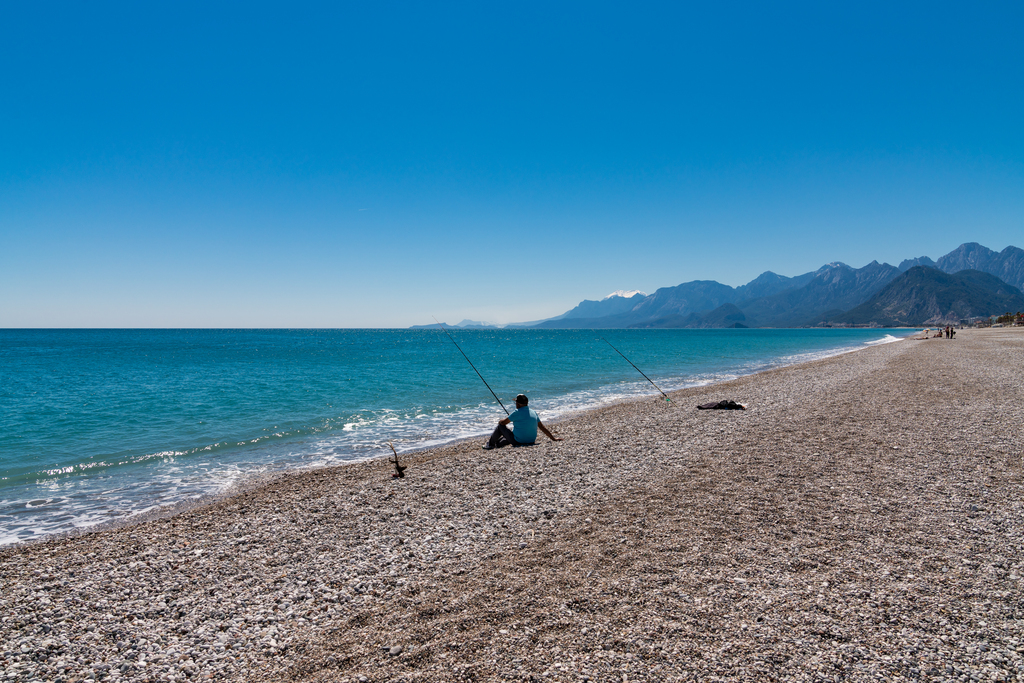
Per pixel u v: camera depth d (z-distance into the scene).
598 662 3.56
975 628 3.84
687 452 10.01
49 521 7.79
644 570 5.00
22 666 3.87
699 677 3.35
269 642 4.13
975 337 61.97
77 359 49.22
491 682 3.40
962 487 7.24
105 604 4.84
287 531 6.64
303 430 14.80
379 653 3.86
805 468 8.47
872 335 164.25
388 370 35.22
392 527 6.63
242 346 84.25
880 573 4.75
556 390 23.56
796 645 3.67
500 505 7.31
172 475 10.34
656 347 73.25
